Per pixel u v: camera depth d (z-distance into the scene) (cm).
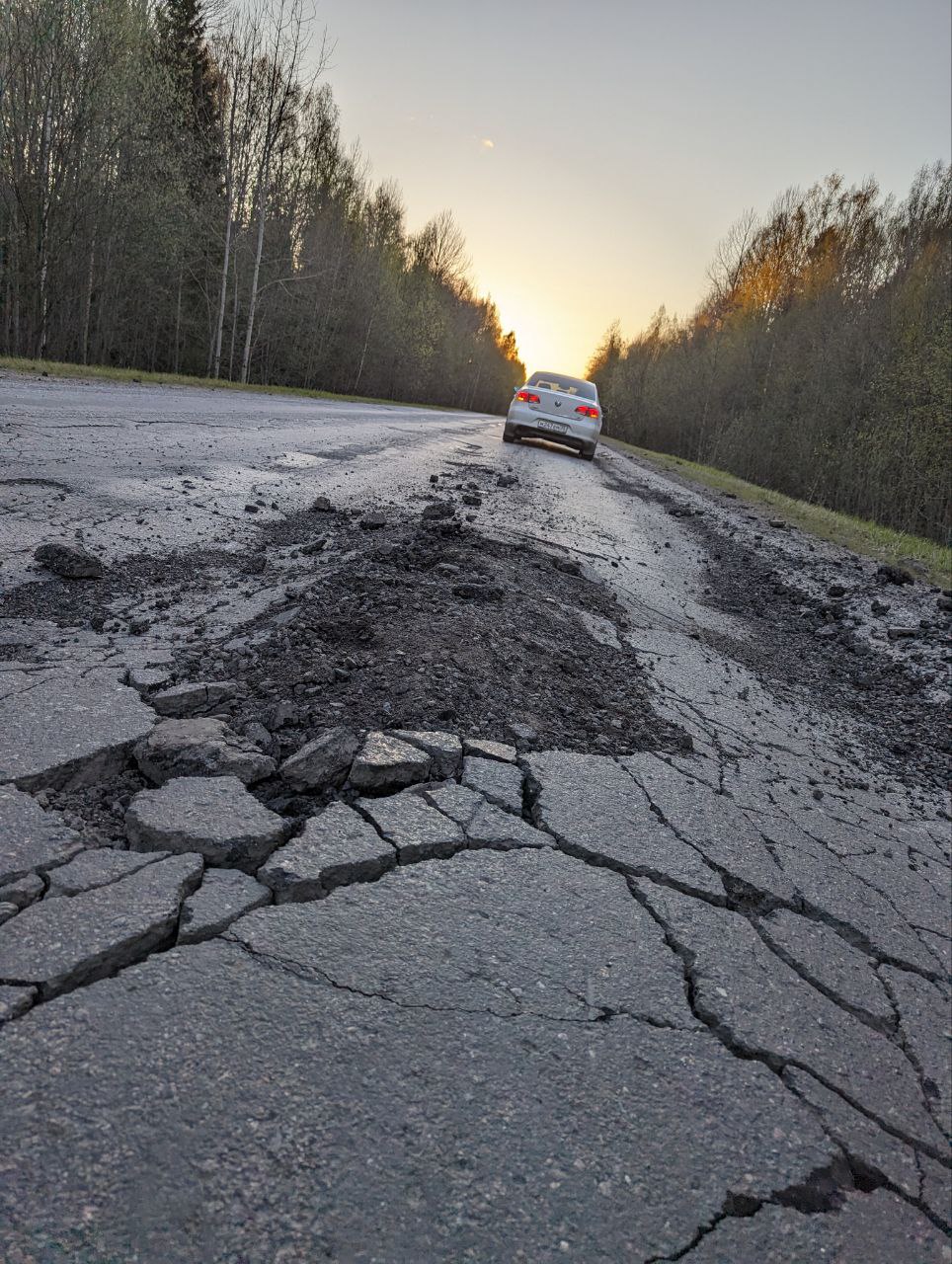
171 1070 138
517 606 461
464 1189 128
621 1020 175
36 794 218
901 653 598
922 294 2572
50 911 172
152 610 387
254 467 835
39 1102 128
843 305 3222
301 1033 152
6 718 254
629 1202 134
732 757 354
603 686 392
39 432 786
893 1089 179
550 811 257
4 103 2191
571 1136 143
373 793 247
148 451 798
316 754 252
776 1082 170
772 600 733
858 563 975
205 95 2934
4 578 391
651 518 1123
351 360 5125
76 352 3069
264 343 4212
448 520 703
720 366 4456
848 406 2722
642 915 217
